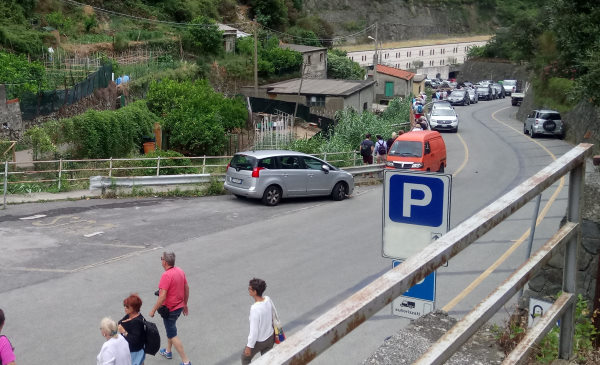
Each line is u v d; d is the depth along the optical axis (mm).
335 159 27172
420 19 122062
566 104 40500
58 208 18625
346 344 9328
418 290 5500
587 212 6566
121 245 14867
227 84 52344
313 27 87188
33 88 28938
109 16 56062
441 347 1950
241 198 21531
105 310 10664
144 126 28672
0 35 38281
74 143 24078
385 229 5289
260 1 76812
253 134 36500
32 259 13531
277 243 15469
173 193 21688
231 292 11711
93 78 31953
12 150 22688
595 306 5848
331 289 11930
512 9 131750
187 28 57031
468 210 19406
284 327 10047
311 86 51594
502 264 13570
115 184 20797
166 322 8523
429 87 85938
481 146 35875
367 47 101625
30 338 9445
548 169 2699
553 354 3568
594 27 29094
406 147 24734
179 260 13805
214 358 8922
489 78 100688
